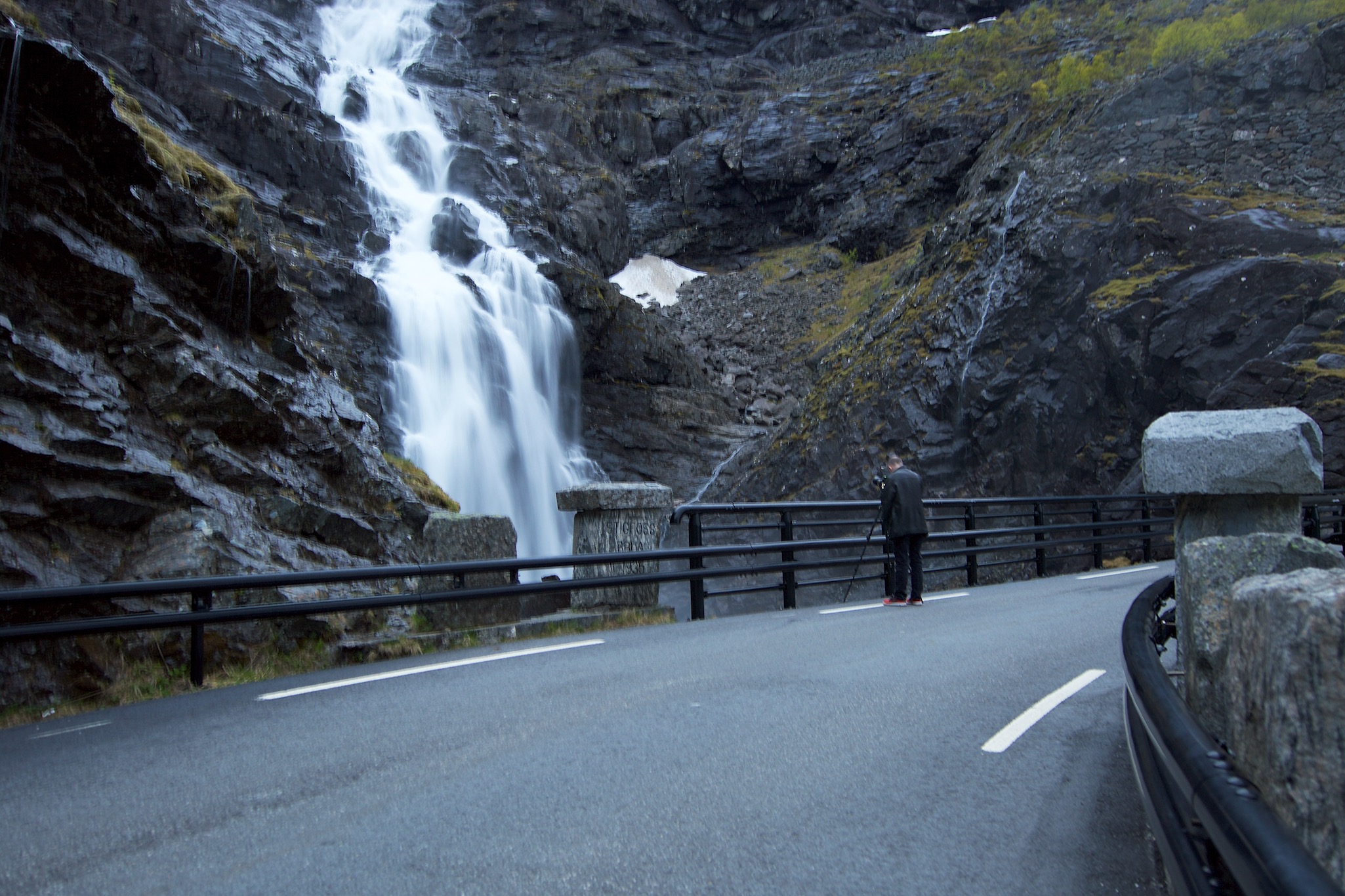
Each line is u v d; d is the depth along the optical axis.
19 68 9.02
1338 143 27.41
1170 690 2.49
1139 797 4.07
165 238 10.84
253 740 5.26
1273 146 28.19
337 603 7.78
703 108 65.31
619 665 7.28
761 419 43.66
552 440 38.91
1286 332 22.80
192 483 9.48
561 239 52.53
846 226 55.47
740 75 70.44
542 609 10.39
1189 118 29.94
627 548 10.42
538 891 3.18
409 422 32.72
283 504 10.26
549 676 6.88
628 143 63.72
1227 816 1.65
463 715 5.72
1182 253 25.91
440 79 59.56
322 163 38.84
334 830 3.79
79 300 9.62
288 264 30.77
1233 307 23.66
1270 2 34.94
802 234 61.06
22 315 8.96
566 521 37.69
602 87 66.44
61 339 9.30
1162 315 24.66
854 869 3.34
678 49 73.31
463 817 3.90
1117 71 37.94
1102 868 3.33
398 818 3.91
